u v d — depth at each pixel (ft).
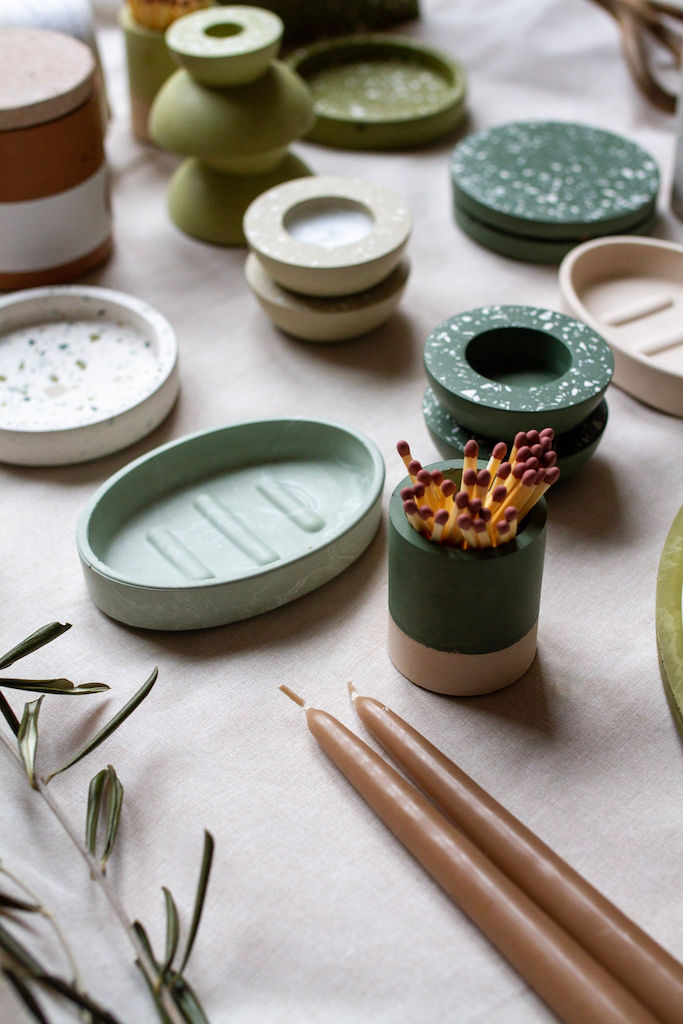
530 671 2.20
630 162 3.46
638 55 3.95
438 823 1.81
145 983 1.68
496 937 1.69
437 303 3.20
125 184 3.73
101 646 2.26
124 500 2.46
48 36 3.26
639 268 3.16
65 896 1.79
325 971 1.74
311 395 2.90
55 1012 1.58
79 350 2.94
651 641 2.25
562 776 2.01
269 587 2.24
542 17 4.23
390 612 2.12
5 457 2.68
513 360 2.65
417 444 2.73
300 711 2.12
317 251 2.86
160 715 2.12
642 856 1.88
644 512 2.55
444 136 3.89
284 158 3.44
